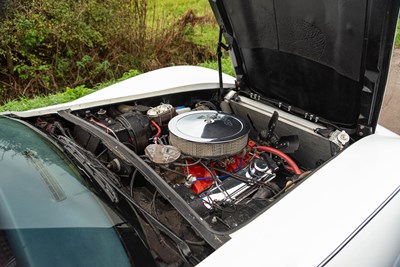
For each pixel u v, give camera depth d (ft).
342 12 5.04
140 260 3.87
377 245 4.54
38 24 19.51
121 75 22.29
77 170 4.75
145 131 6.64
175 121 6.19
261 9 6.25
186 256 4.04
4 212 3.80
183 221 4.87
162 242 4.25
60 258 3.61
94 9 20.99
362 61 5.28
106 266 3.71
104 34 21.72
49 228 3.82
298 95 6.94
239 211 4.93
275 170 6.12
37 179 4.33
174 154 5.62
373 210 4.72
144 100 7.82
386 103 15.19
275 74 7.13
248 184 5.70
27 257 3.51
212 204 5.04
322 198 4.76
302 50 6.12
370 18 4.70
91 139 6.25
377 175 5.18
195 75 9.08
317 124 6.61
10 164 4.45
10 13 18.95
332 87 6.13
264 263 3.88
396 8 4.51
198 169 5.89
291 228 4.32
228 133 5.78
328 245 4.20
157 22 23.67
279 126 7.13
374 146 5.73
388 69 5.10
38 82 20.26
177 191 5.18
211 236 4.17
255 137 7.85
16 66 19.56
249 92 7.97
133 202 4.59
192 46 24.35
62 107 7.15
